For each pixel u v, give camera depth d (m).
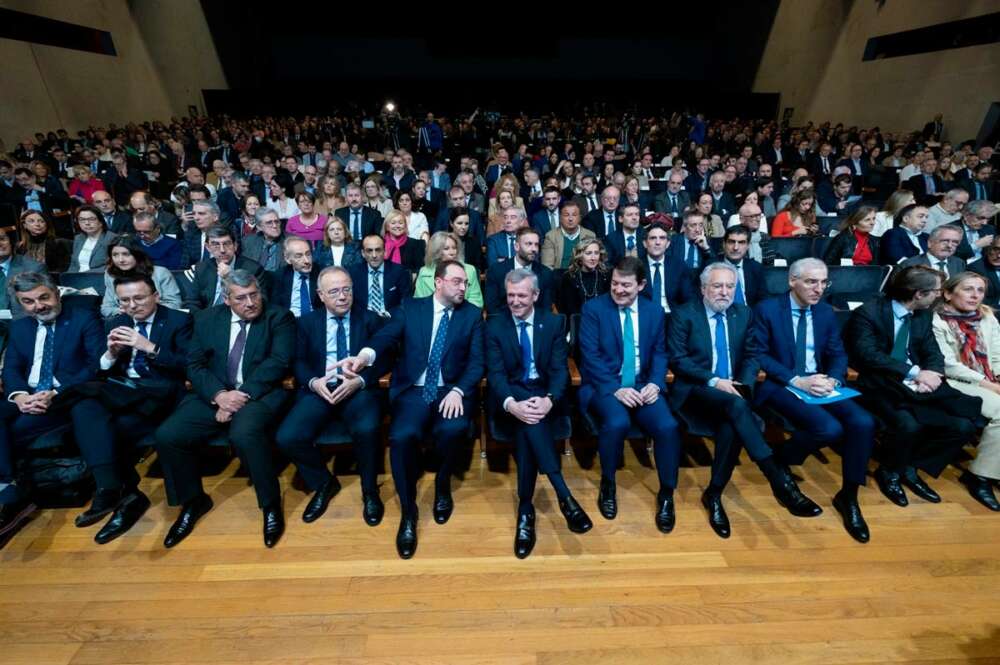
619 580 1.83
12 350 2.20
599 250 3.08
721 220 4.73
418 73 16.12
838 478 2.36
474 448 2.60
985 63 8.22
